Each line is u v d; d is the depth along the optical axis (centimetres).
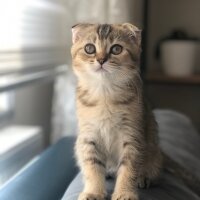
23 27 45
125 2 50
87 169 28
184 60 63
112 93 28
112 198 25
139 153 28
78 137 29
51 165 32
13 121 50
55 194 28
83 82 29
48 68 52
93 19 51
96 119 28
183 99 73
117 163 29
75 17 52
